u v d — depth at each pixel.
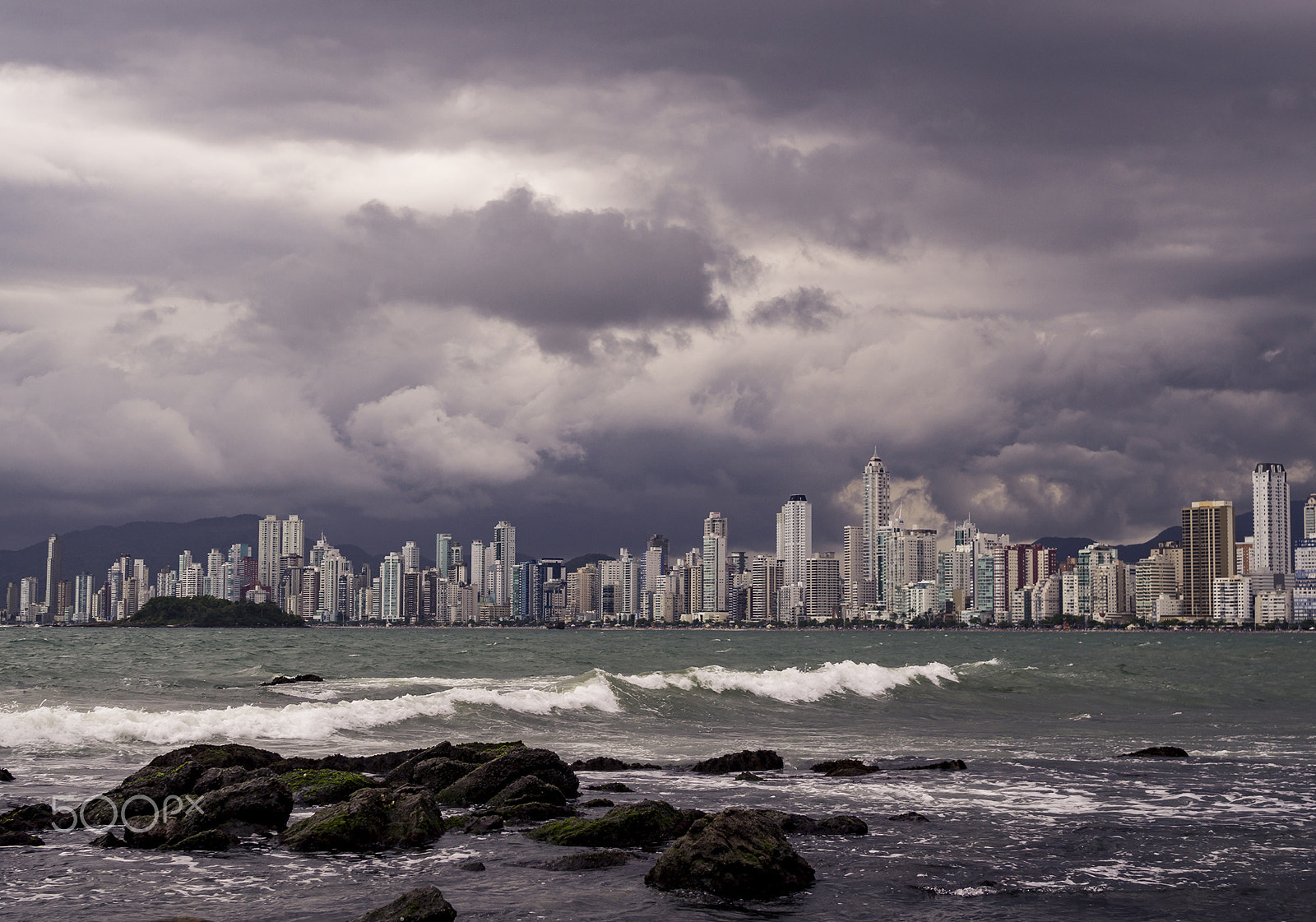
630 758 35.75
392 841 21.88
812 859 20.94
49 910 17.05
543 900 17.83
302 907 17.39
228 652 122.12
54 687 52.28
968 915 17.19
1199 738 43.06
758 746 39.38
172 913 17.03
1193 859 21.09
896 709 54.62
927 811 26.34
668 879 18.61
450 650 137.12
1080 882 19.31
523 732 41.00
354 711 40.62
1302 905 17.92
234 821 22.77
